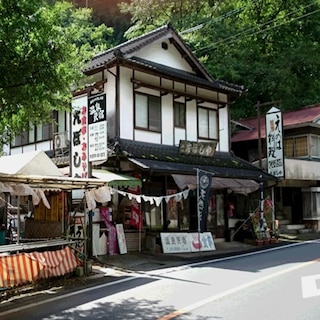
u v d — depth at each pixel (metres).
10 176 9.21
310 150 24.25
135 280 10.29
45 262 9.88
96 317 6.95
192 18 31.28
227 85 20.39
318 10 30.36
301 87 32.28
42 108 9.84
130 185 14.49
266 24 31.92
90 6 38.53
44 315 7.26
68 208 13.39
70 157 14.35
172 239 15.51
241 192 18.58
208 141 19.70
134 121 16.75
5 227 13.84
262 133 24.88
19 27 8.71
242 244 18.28
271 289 8.52
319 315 6.54
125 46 17.84
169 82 18.17
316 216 24.28
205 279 9.98
